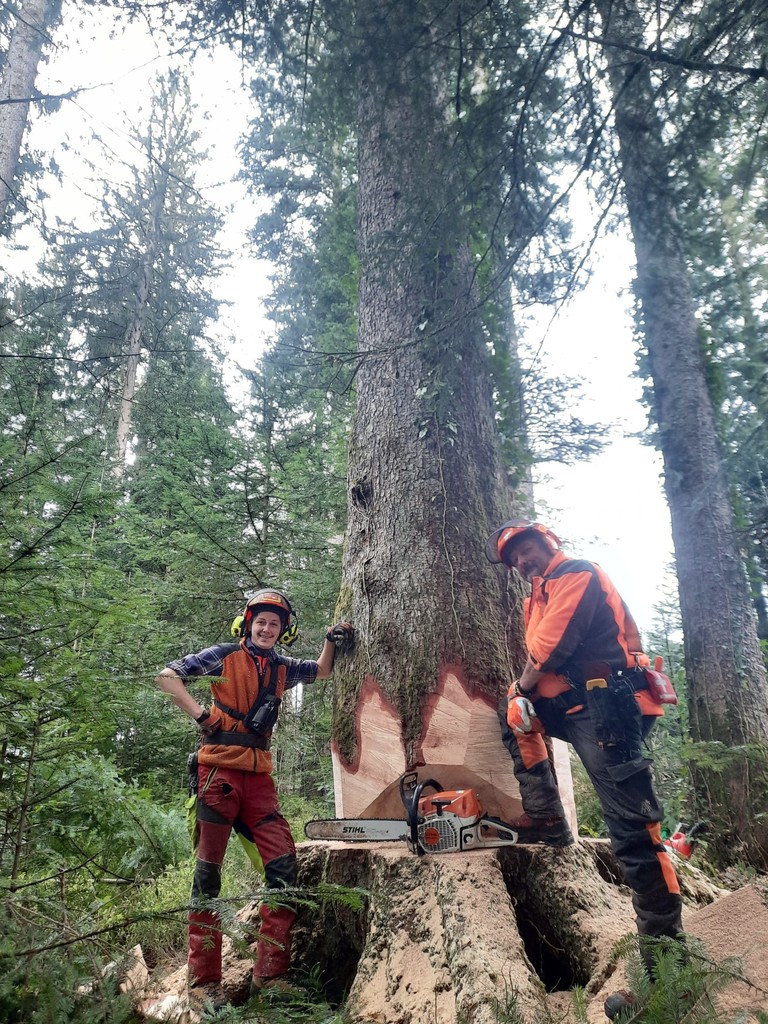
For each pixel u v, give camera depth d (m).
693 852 5.32
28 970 1.58
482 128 3.34
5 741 3.02
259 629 3.32
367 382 4.42
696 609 6.25
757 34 2.82
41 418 4.90
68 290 12.28
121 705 3.42
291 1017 2.16
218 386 12.34
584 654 2.63
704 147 3.14
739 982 2.06
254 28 3.35
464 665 3.45
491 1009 2.04
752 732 5.70
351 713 3.65
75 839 3.57
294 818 6.91
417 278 4.01
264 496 7.60
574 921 2.77
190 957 2.77
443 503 3.85
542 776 3.03
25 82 8.38
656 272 6.67
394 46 3.26
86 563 3.14
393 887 2.95
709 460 6.50
